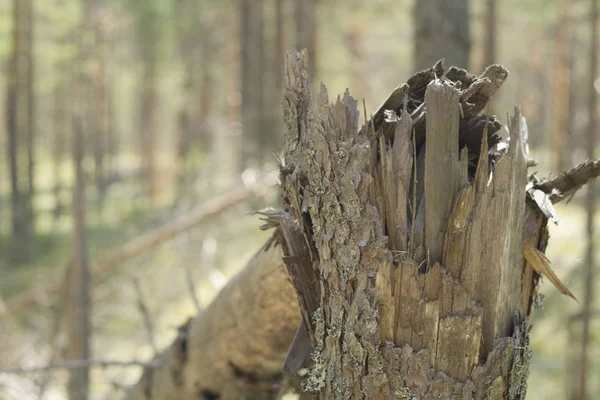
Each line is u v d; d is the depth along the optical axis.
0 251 11.51
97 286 6.71
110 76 18.58
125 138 27.47
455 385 0.97
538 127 17.09
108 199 15.67
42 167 21.00
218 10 15.12
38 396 3.53
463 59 3.99
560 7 10.41
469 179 1.04
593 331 5.33
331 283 1.04
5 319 6.13
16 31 12.35
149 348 5.53
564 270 6.13
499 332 0.99
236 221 7.70
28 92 12.84
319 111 1.04
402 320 0.98
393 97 1.04
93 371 5.06
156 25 15.38
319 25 11.54
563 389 5.09
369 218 0.99
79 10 15.08
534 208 1.07
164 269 6.80
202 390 1.81
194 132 17.20
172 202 12.20
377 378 0.99
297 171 1.10
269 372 1.70
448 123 0.94
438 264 0.96
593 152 5.69
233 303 1.58
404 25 11.98
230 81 15.50
